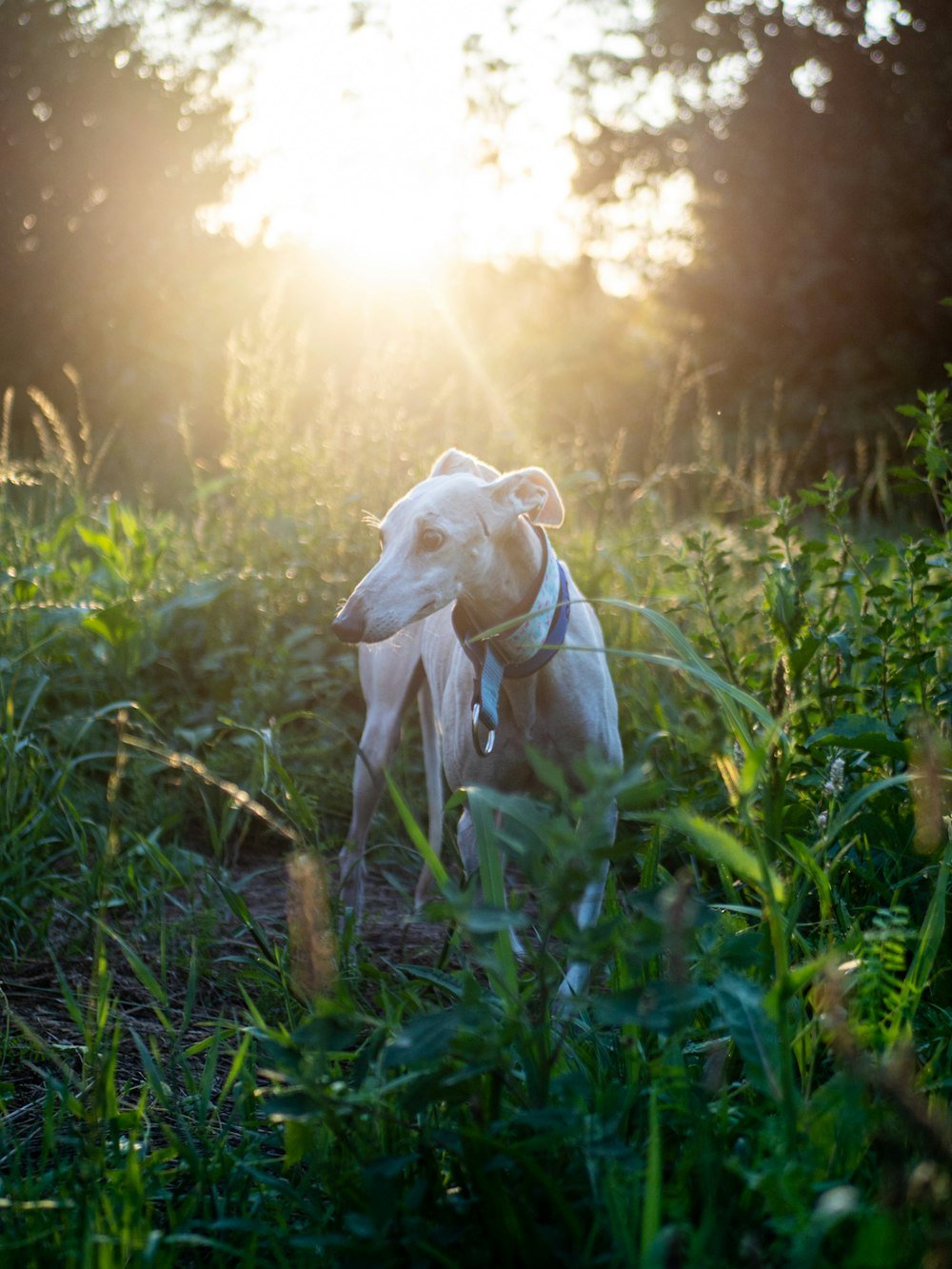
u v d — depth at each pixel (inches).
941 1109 75.4
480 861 79.0
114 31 545.0
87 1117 90.0
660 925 68.1
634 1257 62.6
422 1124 80.8
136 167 535.8
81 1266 71.9
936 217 665.6
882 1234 54.4
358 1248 69.2
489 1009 73.7
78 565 231.5
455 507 130.2
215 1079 111.0
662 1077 78.1
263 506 256.1
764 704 143.8
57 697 217.5
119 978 136.5
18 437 491.8
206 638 234.4
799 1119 72.2
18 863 151.6
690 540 160.6
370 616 125.6
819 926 103.5
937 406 139.1
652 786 70.9
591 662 141.9
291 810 124.4
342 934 125.9
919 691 128.4
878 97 697.6
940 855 104.3
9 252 525.7
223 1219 81.0
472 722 134.3
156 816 178.2
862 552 146.9
